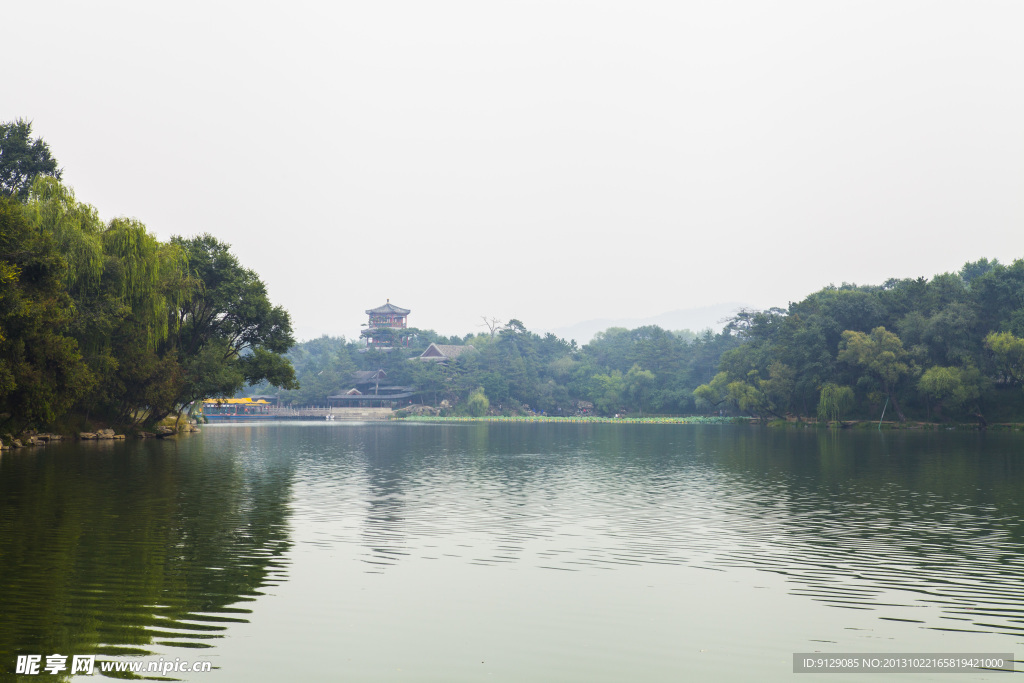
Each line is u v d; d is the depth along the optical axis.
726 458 61.78
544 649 15.94
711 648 16.05
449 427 148.12
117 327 69.56
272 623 17.28
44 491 37.19
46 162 88.12
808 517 31.34
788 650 15.96
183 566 22.17
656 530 28.44
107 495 36.06
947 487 41.44
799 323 149.12
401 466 53.94
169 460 55.91
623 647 16.08
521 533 27.72
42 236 54.75
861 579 21.38
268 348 97.31
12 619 17.14
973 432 108.94
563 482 43.78
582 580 21.19
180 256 81.38
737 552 24.69
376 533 27.45
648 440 91.75
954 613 18.33
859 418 134.25
